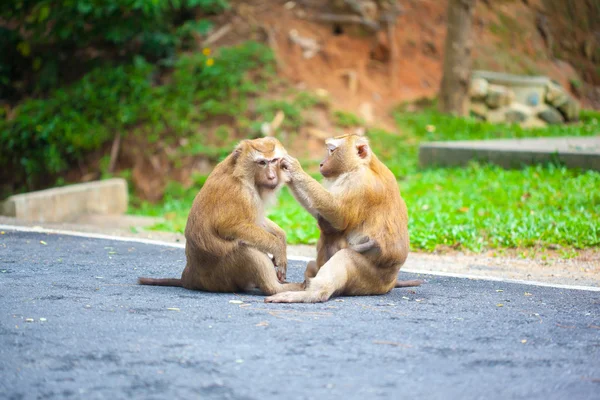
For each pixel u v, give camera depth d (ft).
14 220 34.78
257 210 19.54
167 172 55.83
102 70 62.54
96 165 57.72
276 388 12.48
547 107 67.67
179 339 15.11
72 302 18.24
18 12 63.77
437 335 15.97
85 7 58.39
